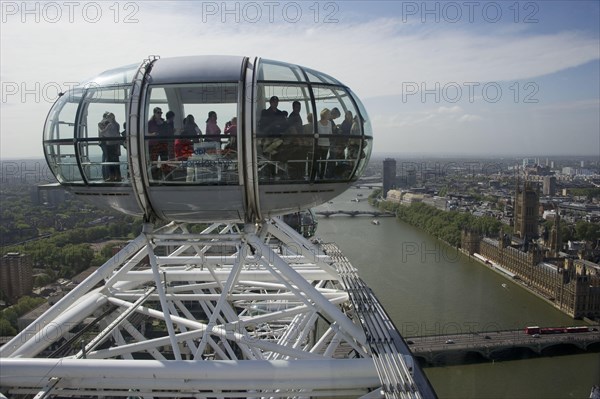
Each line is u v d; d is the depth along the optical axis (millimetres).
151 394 11453
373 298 14766
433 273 86875
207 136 12609
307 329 17516
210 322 13531
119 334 17969
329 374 11219
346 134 13500
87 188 13680
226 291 13859
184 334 15297
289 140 12820
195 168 12867
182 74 12648
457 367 57406
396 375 10430
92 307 16188
